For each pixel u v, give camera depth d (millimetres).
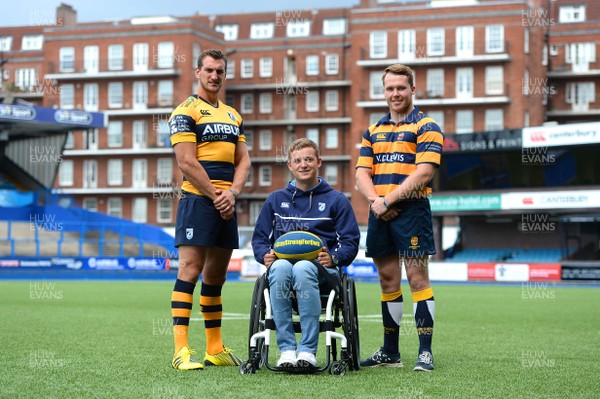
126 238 48500
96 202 68375
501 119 61625
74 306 16484
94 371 6332
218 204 6633
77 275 39844
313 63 69375
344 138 67812
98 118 45500
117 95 67375
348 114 68188
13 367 6574
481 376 6266
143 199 67562
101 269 42000
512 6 61219
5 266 40188
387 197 6656
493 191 43562
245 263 42281
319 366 6613
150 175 67188
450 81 62531
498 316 14602
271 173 69375
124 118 67625
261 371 6305
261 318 6887
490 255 46906
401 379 5980
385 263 6961
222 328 11117
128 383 5691
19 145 53031
